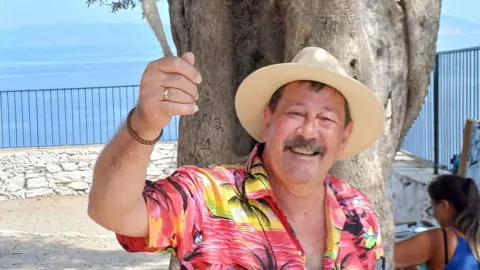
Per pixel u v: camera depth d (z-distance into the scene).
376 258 2.73
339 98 2.59
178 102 1.98
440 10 3.84
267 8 3.71
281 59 3.71
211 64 3.75
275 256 2.41
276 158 2.53
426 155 11.11
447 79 10.34
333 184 2.78
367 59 3.46
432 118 10.89
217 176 2.48
